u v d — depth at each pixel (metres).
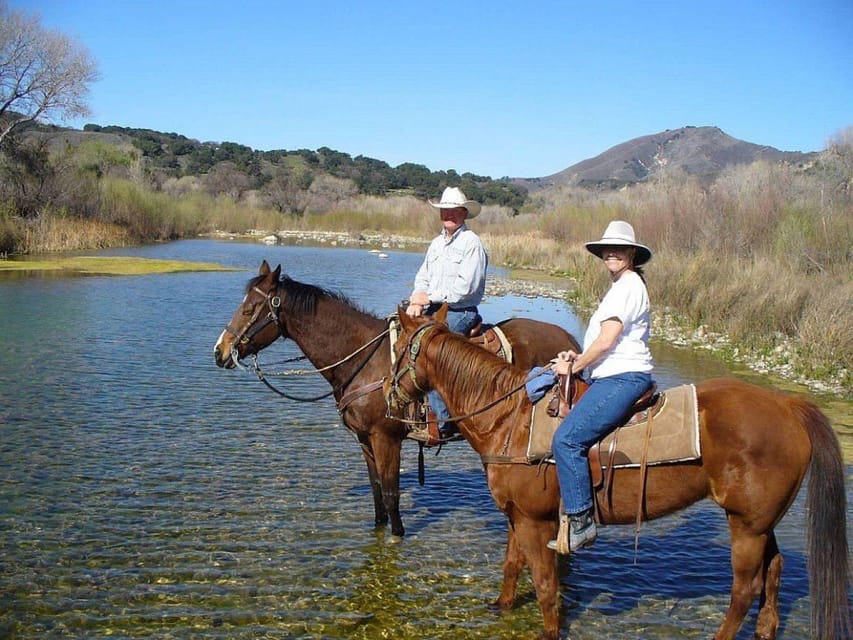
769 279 18.44
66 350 14.69
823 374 13.69
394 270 34.38
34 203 40.78
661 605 5.80
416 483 8.41
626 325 4.65
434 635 5.30
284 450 9.23
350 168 116.31
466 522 7.27
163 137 124.06
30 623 5.27
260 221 65.06
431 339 5.41
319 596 5.78
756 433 4.48
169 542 6.58
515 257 39.59
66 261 32.12
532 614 5.61
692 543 6.95
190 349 15.27
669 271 21.02
